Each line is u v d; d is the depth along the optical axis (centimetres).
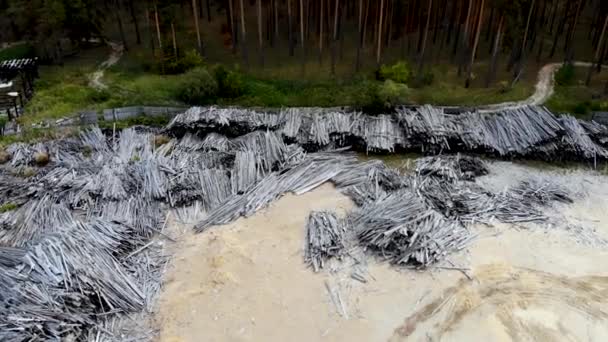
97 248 1673
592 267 1755
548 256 1803
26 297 1455
